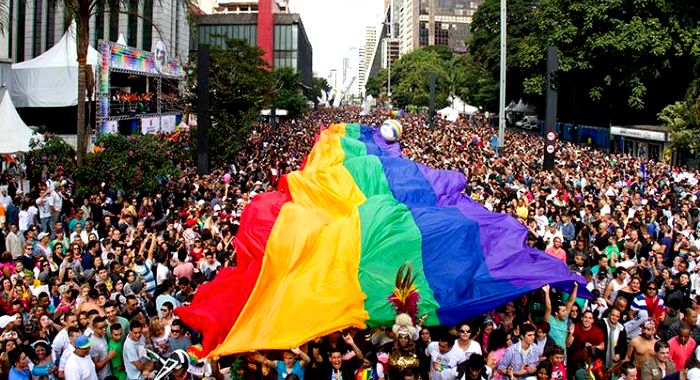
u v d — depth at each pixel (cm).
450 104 10612
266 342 924
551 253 1322
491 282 1065
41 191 1941
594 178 2488
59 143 2392
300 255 1043
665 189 2322
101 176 2044
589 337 975
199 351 980
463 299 1029
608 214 1731
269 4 10556
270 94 4994
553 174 2548
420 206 1273
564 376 880
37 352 913
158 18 5934
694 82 3759
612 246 1409
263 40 10612
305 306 969
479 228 1157
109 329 962
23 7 5784
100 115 3300
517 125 7831
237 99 3362
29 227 1600
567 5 5181
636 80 4938
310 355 947
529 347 903
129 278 1154
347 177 1323
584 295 1101
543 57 5334
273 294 1018
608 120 5825
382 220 1102
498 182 2312
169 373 857
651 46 4747
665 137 4081
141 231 1508
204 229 1527
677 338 967
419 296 995
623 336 991
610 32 4853
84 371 867
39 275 1274
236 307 1055
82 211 1780
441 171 1502
